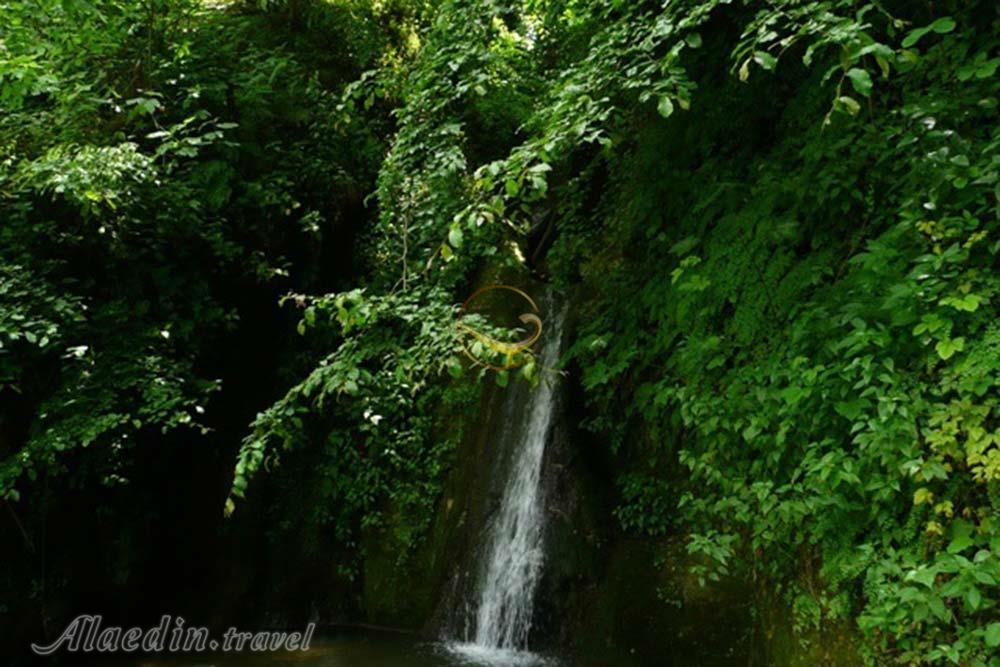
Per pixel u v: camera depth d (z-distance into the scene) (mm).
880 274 3182
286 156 7176
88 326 5348
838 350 3273
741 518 3562
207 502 6617
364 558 6695
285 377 7164
